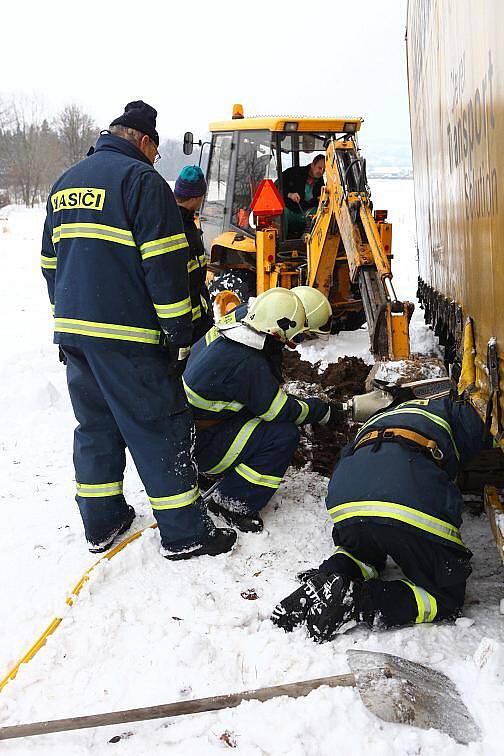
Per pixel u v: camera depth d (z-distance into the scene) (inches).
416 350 265.6
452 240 168.6
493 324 108.4
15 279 569.9
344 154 272.4
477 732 100.8
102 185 133.0
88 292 133.6
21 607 128.5
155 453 139.6
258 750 98.2
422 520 122.5
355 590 123.3
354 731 100.7
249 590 135.7
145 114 142.3
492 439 137.7
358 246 247.8
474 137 125.5
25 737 101.8
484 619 126.4
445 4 160.9
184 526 142.6
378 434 134.4
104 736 102.3
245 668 114.7
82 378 141.3
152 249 130.7
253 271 356.8
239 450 153.9
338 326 343.0
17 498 171.8
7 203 1971.0
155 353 138.3
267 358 157.1
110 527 146.4
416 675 109.3
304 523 158.6
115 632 123.6
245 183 346.3
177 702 104.5
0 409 227.8
